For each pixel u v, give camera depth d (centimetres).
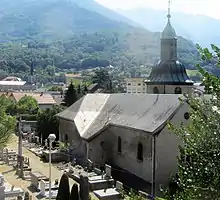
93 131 4188
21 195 2781
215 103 1036
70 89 8469
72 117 4797
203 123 1039
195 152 1032
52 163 4238
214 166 991
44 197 2945
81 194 2598
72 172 3669
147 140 3431
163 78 4644
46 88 19000
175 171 3384
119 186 3175
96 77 13475
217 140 998
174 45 4731
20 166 3644
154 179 3325
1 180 2756
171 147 3369
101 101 4784
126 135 3797
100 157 4147
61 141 5156
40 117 5675
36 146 5128
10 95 10644
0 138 3588
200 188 1002
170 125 1150
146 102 3912
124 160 3825
